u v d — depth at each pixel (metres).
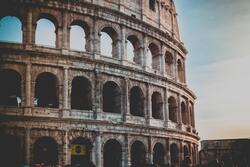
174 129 80.94
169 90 83.50
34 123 61.22
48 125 62.06
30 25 64.44
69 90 65.06
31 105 61.91
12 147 61.56
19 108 61.22
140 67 77.12
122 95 71.81
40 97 72.31
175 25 94.38
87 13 69.75
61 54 64.81
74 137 64.00
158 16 85.38
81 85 70.31
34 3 65.31
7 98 70.06
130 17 75.62
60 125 62.94
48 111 62.94
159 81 79.81
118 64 71.00
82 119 64.62
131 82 73.88
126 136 70.19
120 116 70.56
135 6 79.31
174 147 84.00
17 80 68.69
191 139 91.69
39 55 63.50
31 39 64.12
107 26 72.50
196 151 97.75
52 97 71.25
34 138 61.12
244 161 125.38
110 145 71.94
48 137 62.19
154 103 81.75
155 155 80.69
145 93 76.56
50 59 64.31
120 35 74.19
